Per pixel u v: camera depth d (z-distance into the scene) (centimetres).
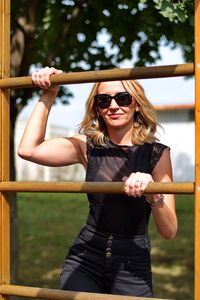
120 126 284
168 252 955
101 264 282
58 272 857
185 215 1206
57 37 616
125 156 285
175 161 2100
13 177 605
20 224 1160
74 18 591
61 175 2116
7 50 282
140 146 285
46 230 1119
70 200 1443
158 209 263
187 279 812
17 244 607
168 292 753
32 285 788
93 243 284
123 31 606
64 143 294
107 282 282
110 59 670
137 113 290
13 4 611
